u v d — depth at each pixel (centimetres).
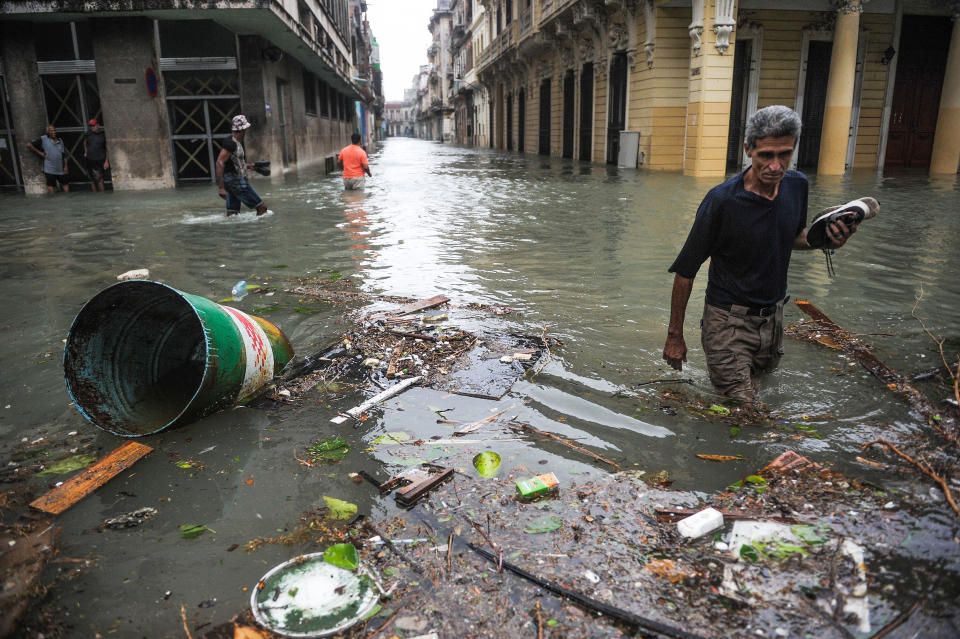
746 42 1773
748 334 308
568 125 2650
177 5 1309
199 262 645
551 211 998
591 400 318
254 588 190
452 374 355
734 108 1853
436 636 170
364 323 446
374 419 303
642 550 203
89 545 212
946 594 177
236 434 291
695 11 1520
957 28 1631
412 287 544
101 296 310
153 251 703
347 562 197
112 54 1384
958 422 280
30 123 1419
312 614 178
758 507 224
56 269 616
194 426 300
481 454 264
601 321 446
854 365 357
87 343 313
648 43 1720
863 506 221
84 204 1175
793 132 257
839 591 181
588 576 191
